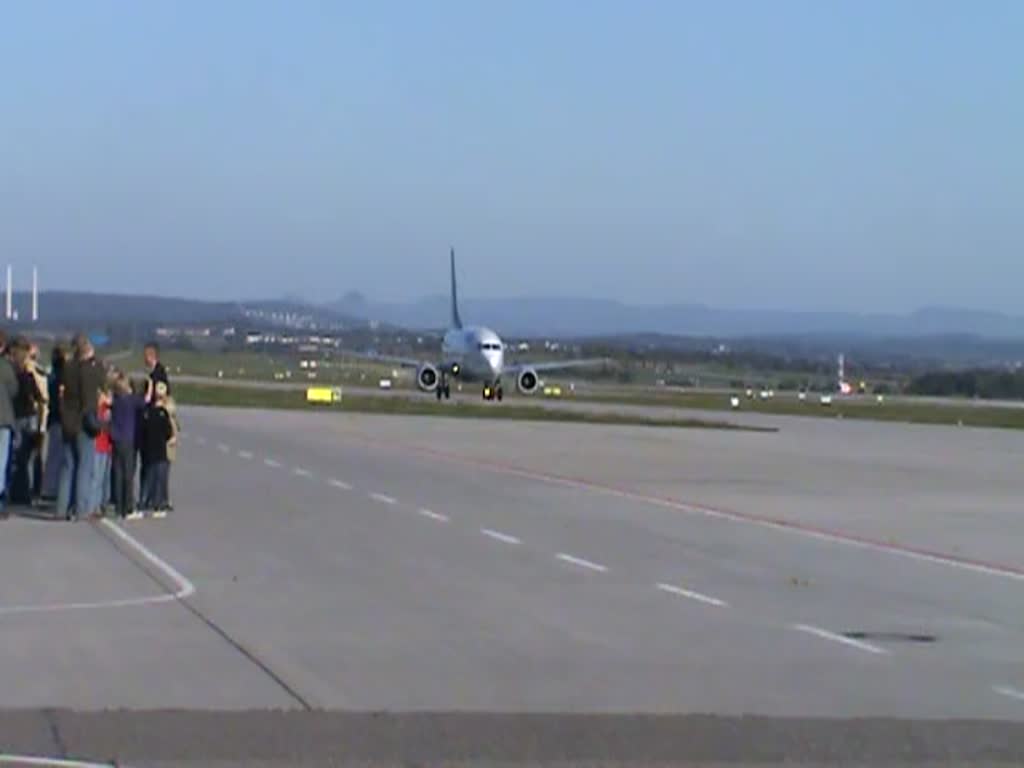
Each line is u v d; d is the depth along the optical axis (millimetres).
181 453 43156
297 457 42438
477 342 92188
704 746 11391
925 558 23547
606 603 18188
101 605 17328
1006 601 19219
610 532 25984
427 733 11570
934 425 77688
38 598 17797
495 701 12750
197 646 14891
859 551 24297
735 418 80375
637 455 47062
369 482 34906
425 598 18234
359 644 15172
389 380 139125
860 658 15133
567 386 149375
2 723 11617
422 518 27438
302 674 13664
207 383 117812
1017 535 27000
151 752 10828
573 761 10883
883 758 11180
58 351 28047
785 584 20266
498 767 10688
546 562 21844
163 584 18984
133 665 13914
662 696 13117
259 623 16250
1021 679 14289
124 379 26516
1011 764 11117
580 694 13109
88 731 11398
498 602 18078
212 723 11719
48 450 28625
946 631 16891
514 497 32094
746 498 33406
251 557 21672
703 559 22672
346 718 11992
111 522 25969
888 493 35625
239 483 34000
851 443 57844
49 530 24766
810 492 35469
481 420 67500
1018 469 44562
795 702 13039
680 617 17297
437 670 13992
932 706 13031
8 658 14172
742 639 16000
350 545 23281
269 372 166625
